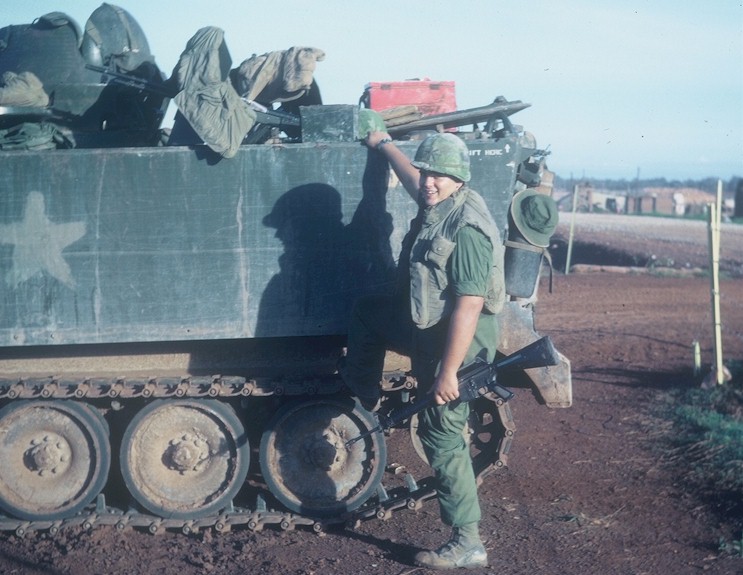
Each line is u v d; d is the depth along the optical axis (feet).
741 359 37.40
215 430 18.48
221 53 17.67
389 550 17.49
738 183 174.09
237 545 17.81
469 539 16.56
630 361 37.63
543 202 17.70
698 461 23.24
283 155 17.28
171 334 17.47
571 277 68.39
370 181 17.46
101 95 19.71
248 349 18.74
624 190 372.58
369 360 17.02
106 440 18.37
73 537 18.20
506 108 19.48
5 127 19.52
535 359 15.43
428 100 22.13
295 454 18.58
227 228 17.34
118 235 17.22
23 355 18.42
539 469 23.11
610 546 17.94
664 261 79.20
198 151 17.15
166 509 18.43
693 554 17.53
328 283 17.58
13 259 17.15
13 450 18.42
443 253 15.02
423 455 20.68
